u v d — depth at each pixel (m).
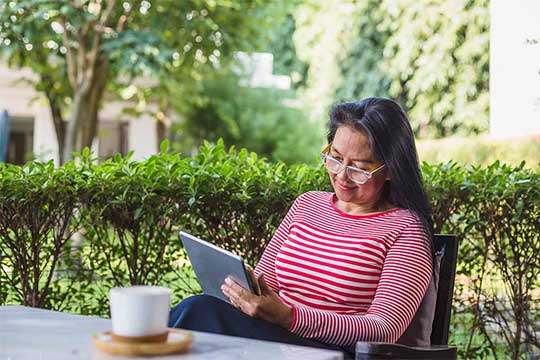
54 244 3.49
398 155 2.61
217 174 3.49
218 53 11.38
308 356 1.71
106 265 3.70
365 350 2.06
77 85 10.65
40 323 2.03
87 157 3.60
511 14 4.77
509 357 3.83
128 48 10.27
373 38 14.38
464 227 3.82
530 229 3.71
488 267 3.91
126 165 3.52
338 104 2.71
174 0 10.61
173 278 3.64
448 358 2.16
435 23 12.73
